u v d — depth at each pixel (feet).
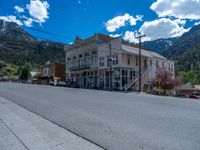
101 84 151.12
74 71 182.09
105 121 25.58
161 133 20.01
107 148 16.28
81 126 23.34
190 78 296.71
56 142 17.93
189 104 41.88
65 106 38.86
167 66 181.37
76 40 180.45
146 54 156.66
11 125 24.08
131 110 33.68
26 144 17.33
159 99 53.21
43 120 27.17
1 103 43.45
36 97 56.44
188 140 17.80
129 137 18.90
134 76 144.77
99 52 153.17
